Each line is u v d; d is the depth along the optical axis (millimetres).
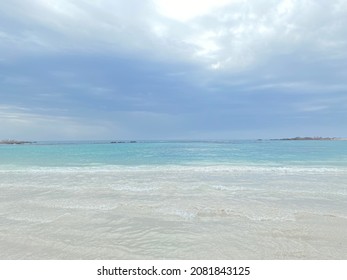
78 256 4164
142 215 6297
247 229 5316
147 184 10461
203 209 6797
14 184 10531
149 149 41031
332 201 7699
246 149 40875
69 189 9492
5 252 4262
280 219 5977
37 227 5430
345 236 4938
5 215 6305
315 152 32031
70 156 26078
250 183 10727
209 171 14375
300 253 4250
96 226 5504
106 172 14109
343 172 13750
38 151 34125
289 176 12547
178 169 15195
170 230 5270
